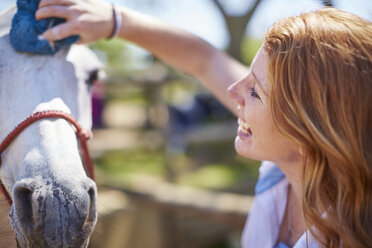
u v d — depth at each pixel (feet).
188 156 18.93
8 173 3.34
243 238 4.40
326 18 2.58
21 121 3.32
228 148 19.21
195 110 20.68
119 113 29.86
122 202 9.04
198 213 8.58
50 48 3.50
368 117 2.28
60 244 2.75
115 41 31.24
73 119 3.49
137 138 19.70
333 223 2.44
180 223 12.62
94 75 4.32
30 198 2.92
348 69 2.31
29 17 3.45
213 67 4.76
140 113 26.04
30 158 3.04
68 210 2.80
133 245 10.40
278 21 2.85
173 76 16.16
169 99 20.94
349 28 2.44
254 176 16.02
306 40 2.49
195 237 13.00
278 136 2.86
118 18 3.88
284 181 3.70
